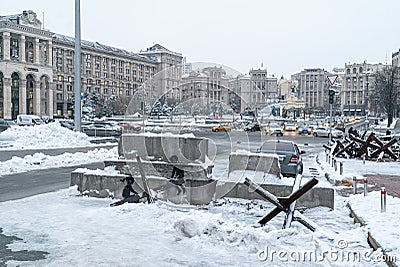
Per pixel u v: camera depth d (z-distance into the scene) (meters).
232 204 10.19
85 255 6.35
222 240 7.02
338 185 13.67
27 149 24.67
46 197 10.80
